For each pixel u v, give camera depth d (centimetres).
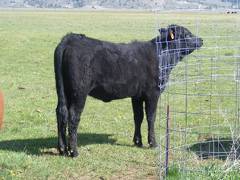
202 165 1009
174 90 1875
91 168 1027
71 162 1052
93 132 1351
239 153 1082
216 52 2769
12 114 1540
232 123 1395
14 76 2322
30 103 1730
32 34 4603
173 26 1237
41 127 1384
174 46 1222
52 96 1875
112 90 1127
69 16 9719
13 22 6894
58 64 1064
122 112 1631
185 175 918
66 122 1073
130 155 1128
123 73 1125
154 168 1038
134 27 5700
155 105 1198
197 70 2023
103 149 1172
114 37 4247
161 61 1186
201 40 1263
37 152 1123
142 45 1180
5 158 1019
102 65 1095
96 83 1102
